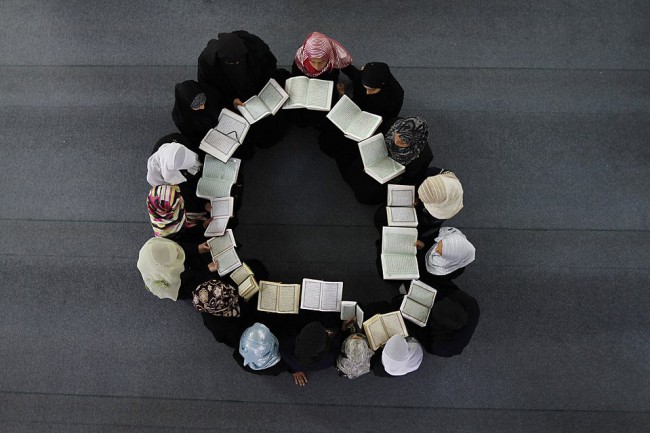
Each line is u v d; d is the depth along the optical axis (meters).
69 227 4.49
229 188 3.85
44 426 4.28
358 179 4.03
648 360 4.32
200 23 4.73
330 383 4.30
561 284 4.40
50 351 4.34
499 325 4.36
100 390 4.31
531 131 4.58
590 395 4.28
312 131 4.61
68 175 4.55
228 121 3.82
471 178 4.54
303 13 4.73
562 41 4.70
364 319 3.84
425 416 4.27
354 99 3.91
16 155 4.58
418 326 3.71
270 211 4.53
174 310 4.38
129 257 4.44
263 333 3.40
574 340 4.34
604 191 4.52
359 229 4.49
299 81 3.82
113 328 4.36
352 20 4.71
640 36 4.71
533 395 4.29
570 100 4.62
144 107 4.62
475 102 4.61
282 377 4.31
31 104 4.64
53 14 4.75
